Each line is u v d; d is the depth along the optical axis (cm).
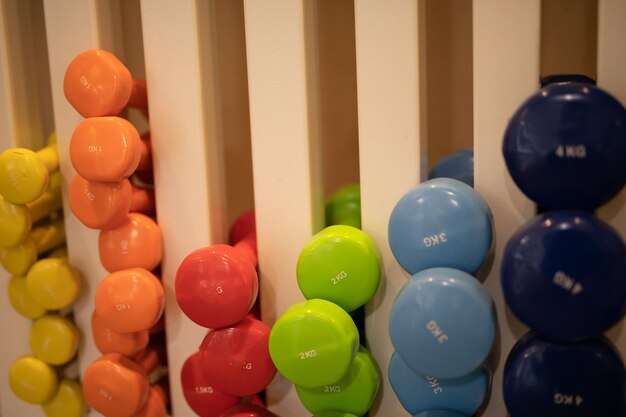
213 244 93
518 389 74
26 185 89
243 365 85
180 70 89
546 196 71
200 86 89
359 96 84
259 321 88
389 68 82
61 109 95
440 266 78
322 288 83
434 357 75
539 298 70
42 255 105
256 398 95
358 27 82
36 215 98
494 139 81
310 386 81
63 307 95
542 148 70
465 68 114
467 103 115
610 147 68
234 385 86
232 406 91
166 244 94
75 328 99
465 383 81
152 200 99
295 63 85
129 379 91
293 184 88
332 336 79
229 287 82
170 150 92
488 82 80
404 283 86
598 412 72
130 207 92
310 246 83
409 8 80
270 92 86
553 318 70
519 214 81
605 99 69
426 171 88
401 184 84
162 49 90
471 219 77
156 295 89
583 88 70
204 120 90
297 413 93
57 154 97
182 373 93
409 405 84
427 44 115
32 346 98
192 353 96
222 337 86
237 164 122
